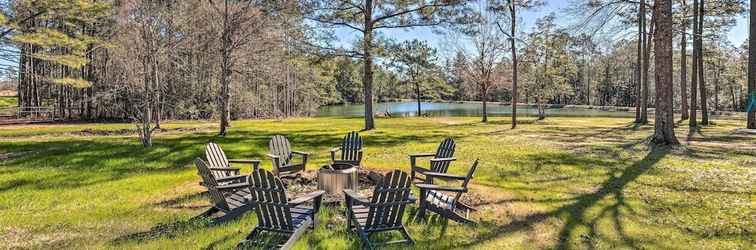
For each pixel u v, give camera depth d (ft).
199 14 55.93
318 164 28.27
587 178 22.82
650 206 16.94
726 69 138.92
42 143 40.37
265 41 52.16
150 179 22.84
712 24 63.46
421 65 55.62
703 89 62.69
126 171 25.44
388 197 12.75
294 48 53.72
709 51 83.76
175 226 14.39
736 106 156.15
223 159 20.35
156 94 44.42
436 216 15.60
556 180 22.43
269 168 27.20
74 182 22.15
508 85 104.22
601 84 195.62
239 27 48.21
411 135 49.65
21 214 16.12
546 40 91.40
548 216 15.66
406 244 12.76
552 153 32.86
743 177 22.66
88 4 45.80
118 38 50.42
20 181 22.39
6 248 12.44
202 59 69.21
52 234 13.70
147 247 12.38
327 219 15.08
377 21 54.75
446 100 254.47
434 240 13.12
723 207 16.76
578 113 128.67
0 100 150.20
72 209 16.80
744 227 14.25
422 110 159.53
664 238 13.26
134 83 39.58
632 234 13.62
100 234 13.65
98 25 70.59
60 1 43.27
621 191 19.62
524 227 14.39
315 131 55.31
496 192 19.65
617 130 55.67
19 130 58.29
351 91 237.45
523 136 48.14
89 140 43.57
